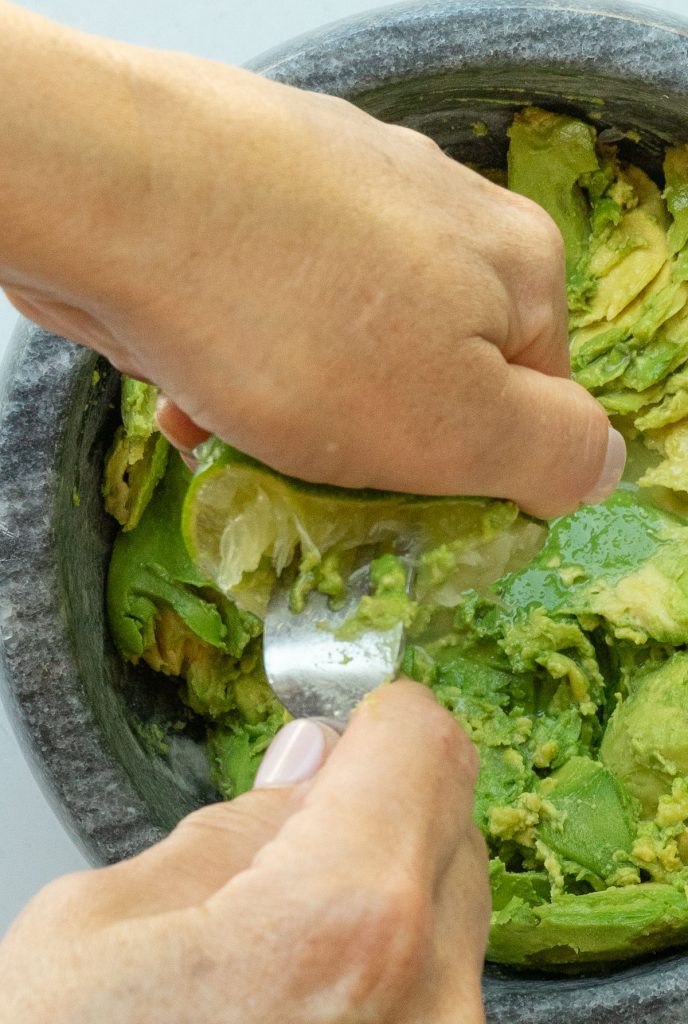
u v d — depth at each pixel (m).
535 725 0.47
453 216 0.36
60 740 0.44
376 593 0.39
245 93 0.35
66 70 0.34
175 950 0.32
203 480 0.37
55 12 0.58
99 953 0.32
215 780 0.49
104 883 0.34
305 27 0.58
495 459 0.37
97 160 0.34
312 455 0.36
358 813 0.34
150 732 0.48
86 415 0.45
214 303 0.35
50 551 0.43
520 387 0.36
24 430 0.43
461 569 0.39
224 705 0.49
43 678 0.44
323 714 0.38
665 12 0.45
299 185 0.35
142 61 0.34
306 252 0.35
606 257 0.48
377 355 0.35
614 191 0.47
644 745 0.45
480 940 0.35
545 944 0.44
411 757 0.35
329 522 0.38
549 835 0.46
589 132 0.46
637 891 0.44
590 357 0.48
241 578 0.38
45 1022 0.32
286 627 0.39
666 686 0.46
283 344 0.35
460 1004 0.34
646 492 0.48
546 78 0.44
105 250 0.34
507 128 0.47
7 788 0.55
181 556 0.47
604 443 0.38
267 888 0.33
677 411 0.48
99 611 0.47
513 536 0.39
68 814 0.44
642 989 0.41
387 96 0.44
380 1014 0.33
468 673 0.48
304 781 0.36
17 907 0.54
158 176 0.34
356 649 0.38
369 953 0.33
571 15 0.43
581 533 0.48
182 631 0.48
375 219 0.35
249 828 0.35
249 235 0.34
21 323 0.45
